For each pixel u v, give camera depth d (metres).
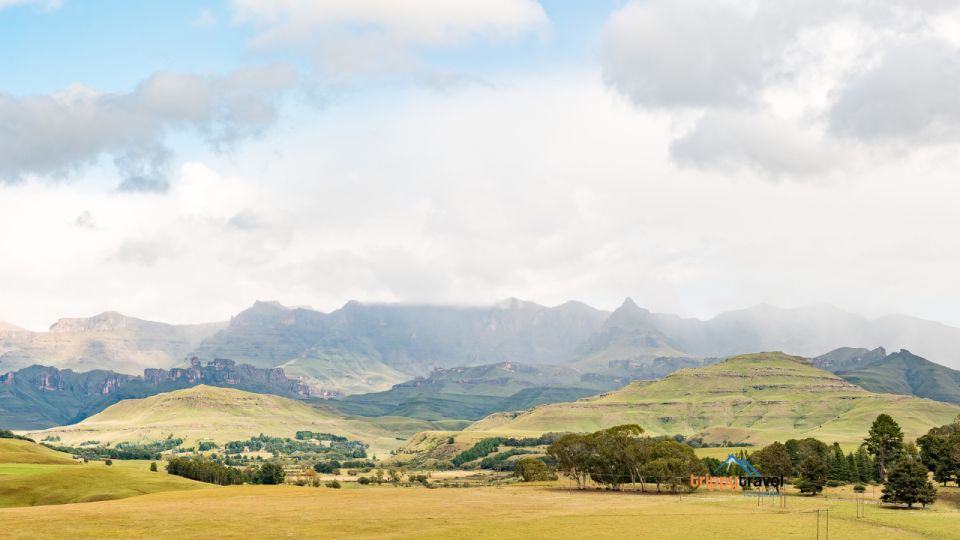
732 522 165.38
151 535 137.88
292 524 156.12
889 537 144.12
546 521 165.25
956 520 168.62
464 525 157.88
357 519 166.00
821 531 151.50
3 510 179.88
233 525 153.00
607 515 179.12
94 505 196.88
